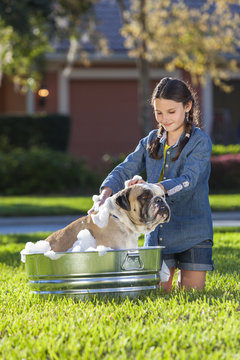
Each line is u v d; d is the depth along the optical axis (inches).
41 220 541.3
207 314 166.6
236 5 863.1
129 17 685.9
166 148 205.3
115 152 895.7
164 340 146.4
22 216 565.0
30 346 144.6
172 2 858.1
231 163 738.2
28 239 402.0
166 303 182.1
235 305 178.1
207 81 868.6
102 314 169.0
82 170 773.3
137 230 187.2
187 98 196.4
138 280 181.0
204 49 679.1
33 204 622.5
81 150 892.0
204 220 202.8
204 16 698.2
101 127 892.0
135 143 896.3
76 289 179.8
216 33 705.6
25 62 758.5
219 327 155.9
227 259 284.4
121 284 180.1
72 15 701.9
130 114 894.4
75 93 885.8
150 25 675.4
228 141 886.4
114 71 885.8
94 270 176.9
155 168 207.0
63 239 191.6
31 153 770.8
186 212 203.3
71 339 146.2
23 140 823.7
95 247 186.1
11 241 394.3
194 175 193.6
